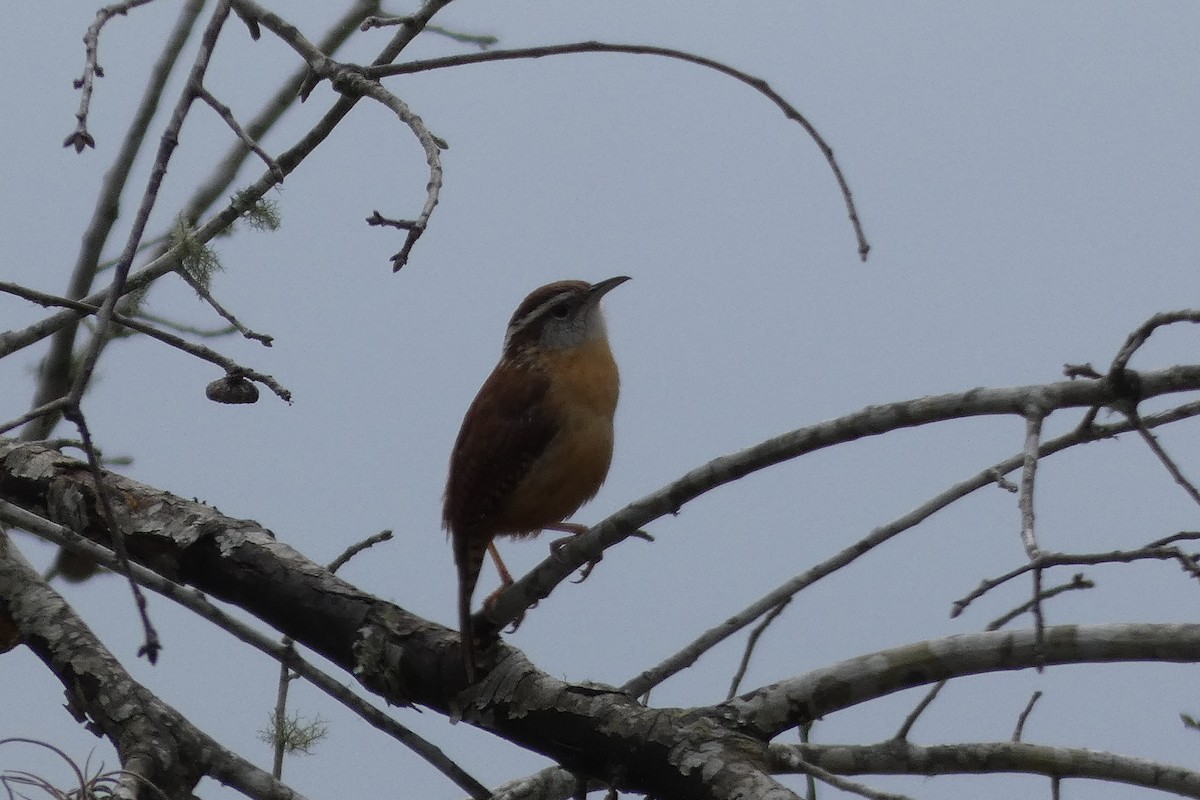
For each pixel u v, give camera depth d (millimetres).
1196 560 7148
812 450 8656
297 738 10086
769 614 10266
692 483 8945
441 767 9797
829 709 9344
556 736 9562
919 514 9836
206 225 11016
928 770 10031
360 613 10297
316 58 10227
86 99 8359
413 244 7766
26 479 11305
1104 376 7914
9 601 10688
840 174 9977
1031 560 7363
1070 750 9781
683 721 9320
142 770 9375
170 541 10695
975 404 8195
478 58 10289
